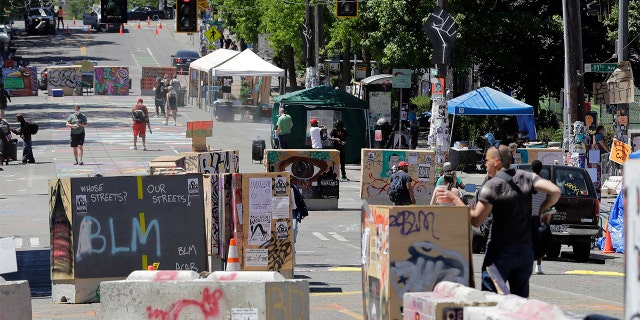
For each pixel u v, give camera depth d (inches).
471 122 2955.2
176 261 1033.5
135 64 6117.1
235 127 3683.6
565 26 1905.8
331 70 4790.8
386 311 650.8
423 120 3649.1
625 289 413.4
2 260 853.2
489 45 3240.7
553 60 3420.3
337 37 3941.9
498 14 3154.5
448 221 653.9
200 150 2250.2
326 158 2030.0
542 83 3491.6
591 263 1475.1
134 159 2723.9
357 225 1813.5
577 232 1459.2
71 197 1023.6
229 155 1838.1
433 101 2158.0
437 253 651.5
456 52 3166.8
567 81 1910.7
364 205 703.7
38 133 3378.4
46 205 2046.0
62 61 6053.2
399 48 3171.8
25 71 4835.1
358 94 3491.6
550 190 698.8
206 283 699.4
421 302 567.5
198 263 1035.9
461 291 569.0
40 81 5152.6
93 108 4234.7
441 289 592.7
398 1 3144.7
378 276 671.8
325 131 2709.2
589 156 1950.1
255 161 2778.1
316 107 2898.6
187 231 1037.2
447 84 3198.8
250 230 1082.1
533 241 717.3
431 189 2071.9
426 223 652.1
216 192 1087.0
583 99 1908.2
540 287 1176.8
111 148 2967.5
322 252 1486.2
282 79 3966.5
